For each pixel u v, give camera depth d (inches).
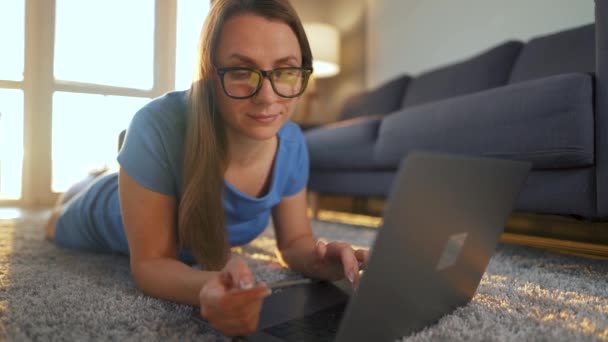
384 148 78.4
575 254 56.1
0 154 141.9
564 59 78.5
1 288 37.5
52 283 39.4
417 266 22.3
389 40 154.0
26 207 135.9
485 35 117.7
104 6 140.6
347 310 19.9
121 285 39.0
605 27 46.3
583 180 48.5
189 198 32.9
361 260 35.1
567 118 48.0
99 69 141.3
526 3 106.0
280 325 27.2
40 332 27.1
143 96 137.4
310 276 40.8
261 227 46.9
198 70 32.4
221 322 23.0
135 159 34.3
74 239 57.7
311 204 112.5
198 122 32.9
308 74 32.3
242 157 37.3
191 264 47.2
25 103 140.2
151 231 34.4
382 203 93.4
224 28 30.4
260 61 29.6
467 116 60.7
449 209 21.6
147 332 27.1
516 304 33.5
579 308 32.7
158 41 131.1
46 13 138.9
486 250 29.1
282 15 30.5
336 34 160.7
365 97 132.7
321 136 102.0
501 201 26.2
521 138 52.9
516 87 55.5
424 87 111.7
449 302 29.5
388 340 24.6
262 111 30.4
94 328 27.8
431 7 136.1
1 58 138.5
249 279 22.6
